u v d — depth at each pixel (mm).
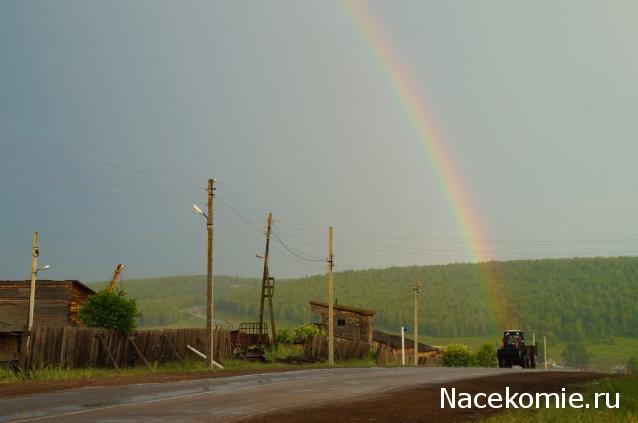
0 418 14484
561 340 153500
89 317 35531
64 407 16484
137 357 36062
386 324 169375
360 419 15828
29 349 29984
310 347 53000
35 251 40844
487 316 162375
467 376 31516
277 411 16625
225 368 38438
